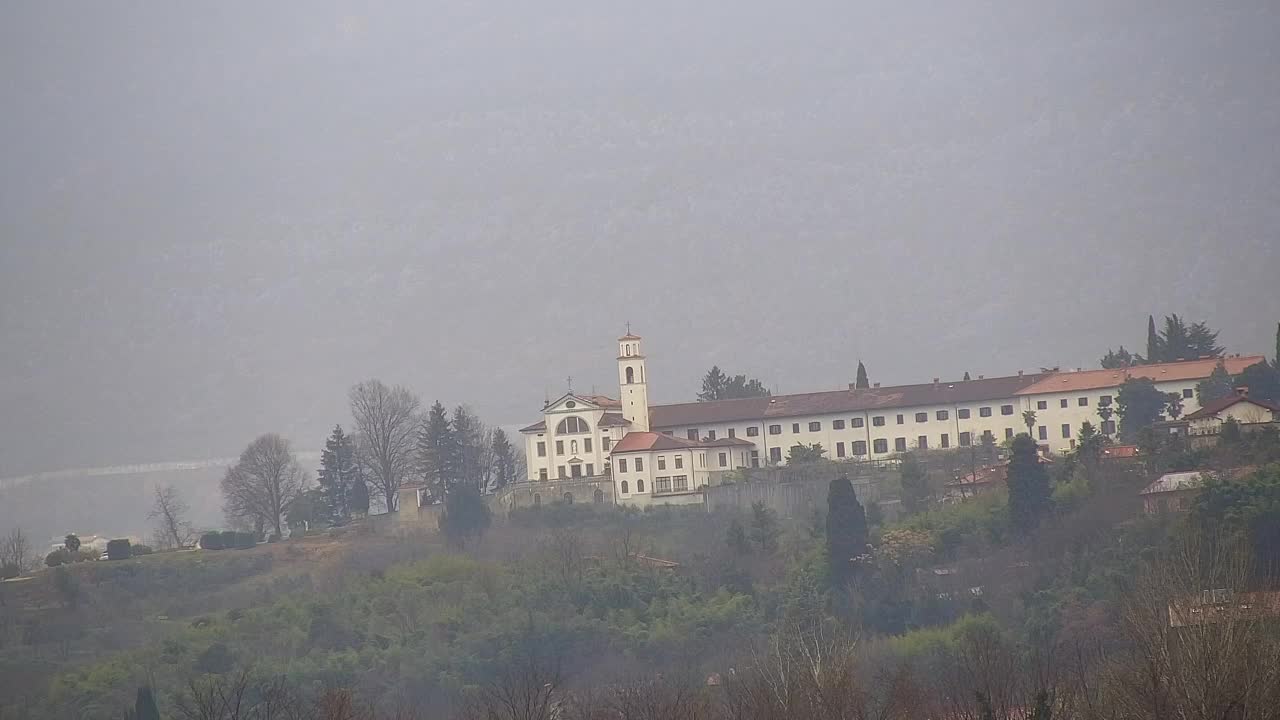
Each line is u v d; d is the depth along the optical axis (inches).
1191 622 4953.3
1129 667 5054.1
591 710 6486.2
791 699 5689.0
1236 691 4608.8
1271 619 5019.7
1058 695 5349.4
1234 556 5974.4
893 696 5816.9
